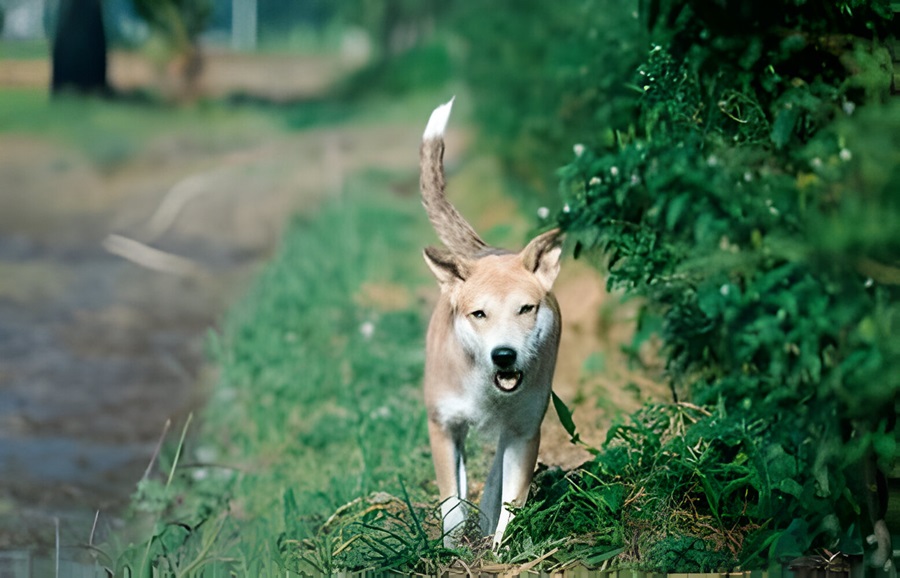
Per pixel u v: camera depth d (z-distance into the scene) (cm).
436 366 744
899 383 638
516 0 1928
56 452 1055
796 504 698
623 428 775
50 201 2870
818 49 721
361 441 937
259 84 5431
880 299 655
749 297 759
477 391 723
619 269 834
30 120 3919
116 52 5359
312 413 1107
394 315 1438
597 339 1123
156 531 771
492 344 694
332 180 2934
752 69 743
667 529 699
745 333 766
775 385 758
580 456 875
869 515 672
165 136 3844
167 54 4919
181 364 1394
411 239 2042
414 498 822
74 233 2481
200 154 3531
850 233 644
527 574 674
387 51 5581
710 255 775
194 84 4891
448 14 5078
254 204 2733
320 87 5341
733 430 727
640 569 674
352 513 789
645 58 888
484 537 722
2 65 4866
